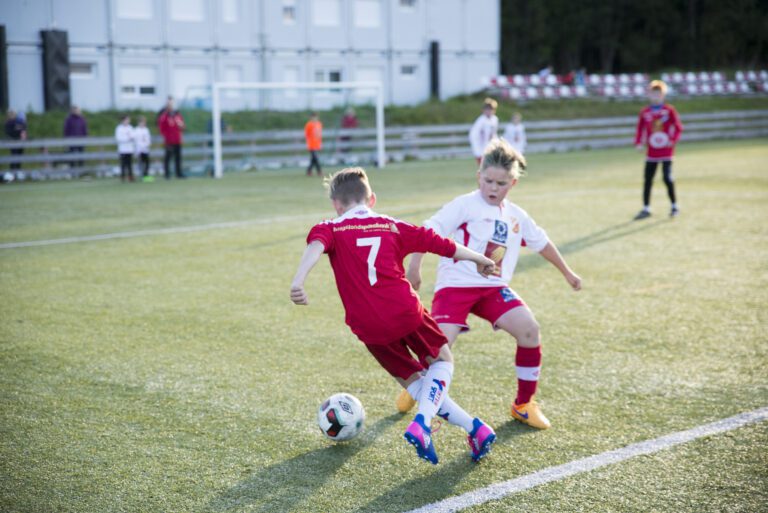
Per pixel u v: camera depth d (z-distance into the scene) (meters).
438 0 71.56
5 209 29.61
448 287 8.77
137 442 8.43
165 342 12.29
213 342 12.27
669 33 124.00
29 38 53.44
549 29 117.62
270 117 50.38
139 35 57.75
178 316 13.88
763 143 60.44
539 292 15.30
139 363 11.23
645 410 9.14
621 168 43.47
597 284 15.89
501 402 9.49
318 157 50.88
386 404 9.52
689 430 8.51
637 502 6.92
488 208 8.70
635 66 124.38
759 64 127.56
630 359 11.08
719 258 18.20
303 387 10.15
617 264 17.78
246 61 62.56
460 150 57.12
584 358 11.14
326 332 12.79
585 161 49.28
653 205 27.41
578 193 31.59
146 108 58.72
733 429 8.52
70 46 55.12
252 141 49.38
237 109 49.88
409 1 70.06
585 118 70.56
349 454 8.06
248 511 6.88
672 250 19.28
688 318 13.21
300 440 8.45
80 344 12.22
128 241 21.95
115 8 56.56
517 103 72.31
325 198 32.09
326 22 66.12
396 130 53.91
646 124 24.25
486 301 8.77
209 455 8.08
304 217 26.33
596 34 122.50
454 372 10.62
